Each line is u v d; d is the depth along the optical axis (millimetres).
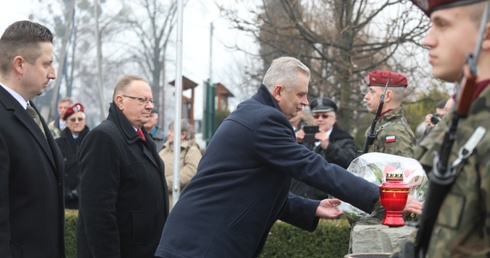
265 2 10578
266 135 3410
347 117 10688
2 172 3256
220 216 3436
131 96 4352
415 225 1981
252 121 3455
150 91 4430
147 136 4516
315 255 6230
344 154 5793
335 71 10680
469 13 1821
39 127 3500
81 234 4383
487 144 1698
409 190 3412
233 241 3424
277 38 10797
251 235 3475
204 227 3428
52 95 11383
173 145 6668
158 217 4383
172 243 3436
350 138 6090
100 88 10820
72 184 7336
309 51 10945
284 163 3383
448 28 1858
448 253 1738
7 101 3404
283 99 3580
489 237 1709
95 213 4141
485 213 1706
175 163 6078
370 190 3242
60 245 3566
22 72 3453
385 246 3760
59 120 8602
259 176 3461
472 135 1729
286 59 3631
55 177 3553
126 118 4359
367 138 4520
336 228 6191
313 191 6086
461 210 1725
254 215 3459
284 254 6289
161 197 4438
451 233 1737
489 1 1764
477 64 1800
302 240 6258
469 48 1827
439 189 1760
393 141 4422
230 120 3539
